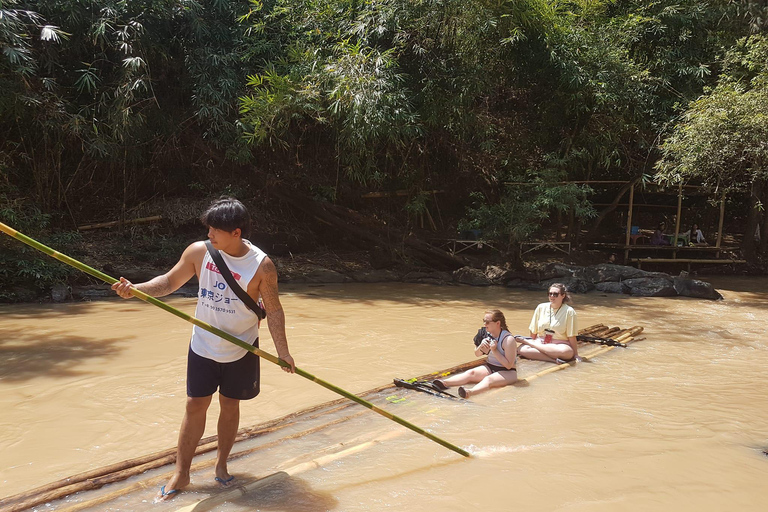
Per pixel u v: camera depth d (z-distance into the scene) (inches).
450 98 559.2
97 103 508.4
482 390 226.7
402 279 558.3
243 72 555.5
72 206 556.1
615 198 719.1
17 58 414.0
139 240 543.5
